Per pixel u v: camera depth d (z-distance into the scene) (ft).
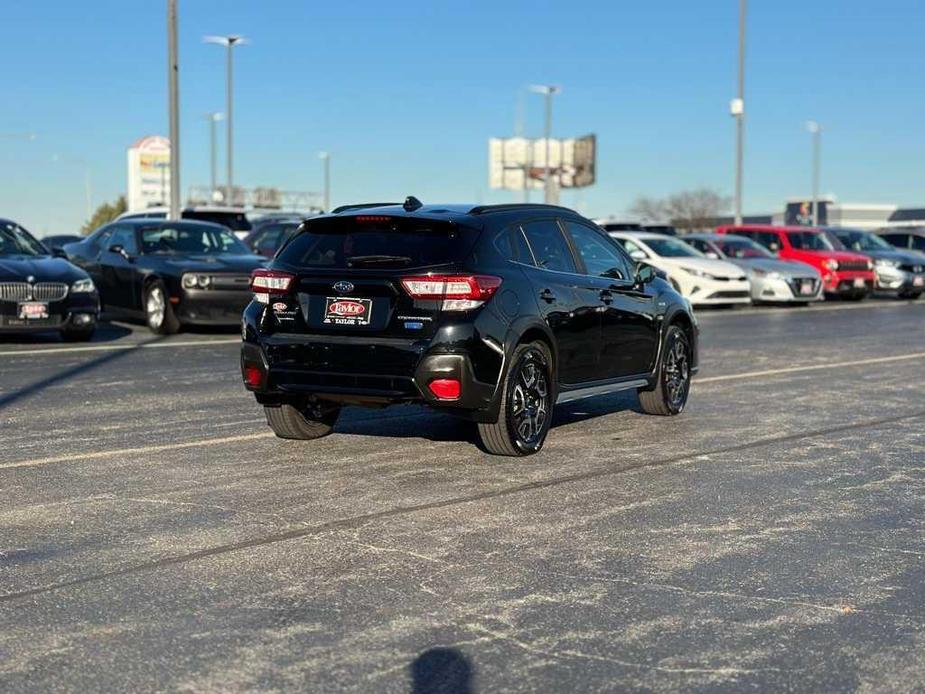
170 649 13.61
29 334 52.11
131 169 253.65
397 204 26.05
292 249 24.77
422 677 12.84
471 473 23.27
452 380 23.02
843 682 12.82
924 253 101.76
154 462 24.13
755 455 25.45
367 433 27.66
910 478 23.25
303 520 19.49
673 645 13.88
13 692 12.35
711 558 17.51
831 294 88.58
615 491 21.80
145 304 53.42
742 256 82.53
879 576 16.71
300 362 24.07
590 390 27.20
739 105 118.52
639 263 29.76
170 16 76.89
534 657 13.46
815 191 201.36
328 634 14.15
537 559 17.35
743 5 117.08
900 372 40.78
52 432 27.50
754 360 44.47
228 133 146.30
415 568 16.84
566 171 245.45
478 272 23.56
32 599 15.35
